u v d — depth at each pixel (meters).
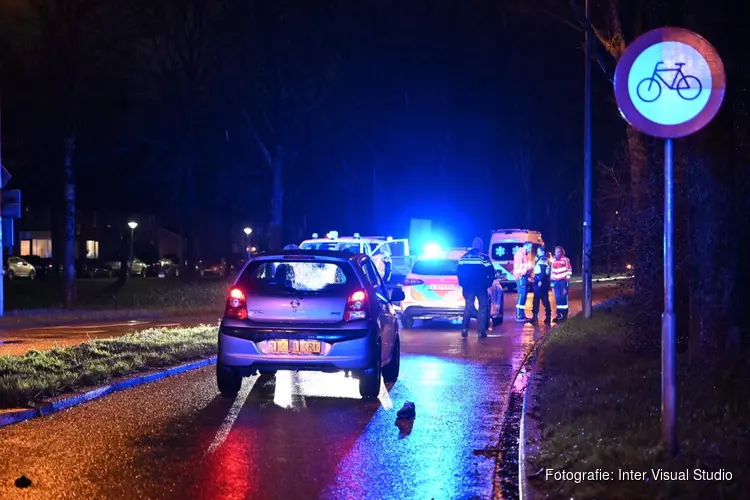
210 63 33.62
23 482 6.58
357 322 10.04
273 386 11.30
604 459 6.54
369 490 6.52
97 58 27.66
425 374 12.48
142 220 69.88
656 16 11.41
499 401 10.21
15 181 43.47
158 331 16.55
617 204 17.69
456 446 7.91
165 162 46.59
